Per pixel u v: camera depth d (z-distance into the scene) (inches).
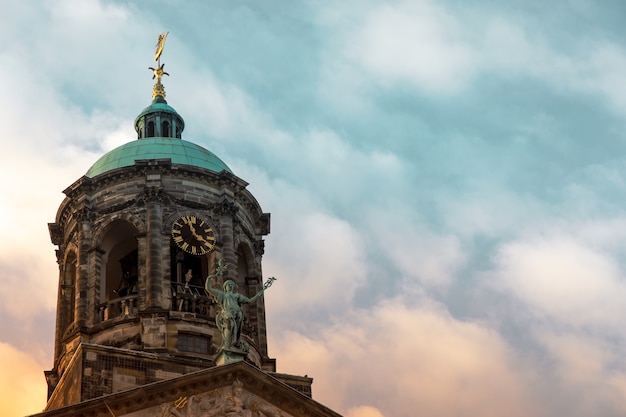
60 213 3503.9
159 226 3314.5
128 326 3159.5
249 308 3420.3
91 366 2923.2
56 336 3351.4
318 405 2810.0
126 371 2955.2
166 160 3393.2
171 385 2689.5
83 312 3233.3
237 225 3452.3
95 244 3339.1
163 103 3836.1
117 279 3523.6
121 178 3398.1
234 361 2748.5
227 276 3314.5
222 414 2711.6
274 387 2780.5
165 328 3139.8
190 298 3248.0
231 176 3459.6
